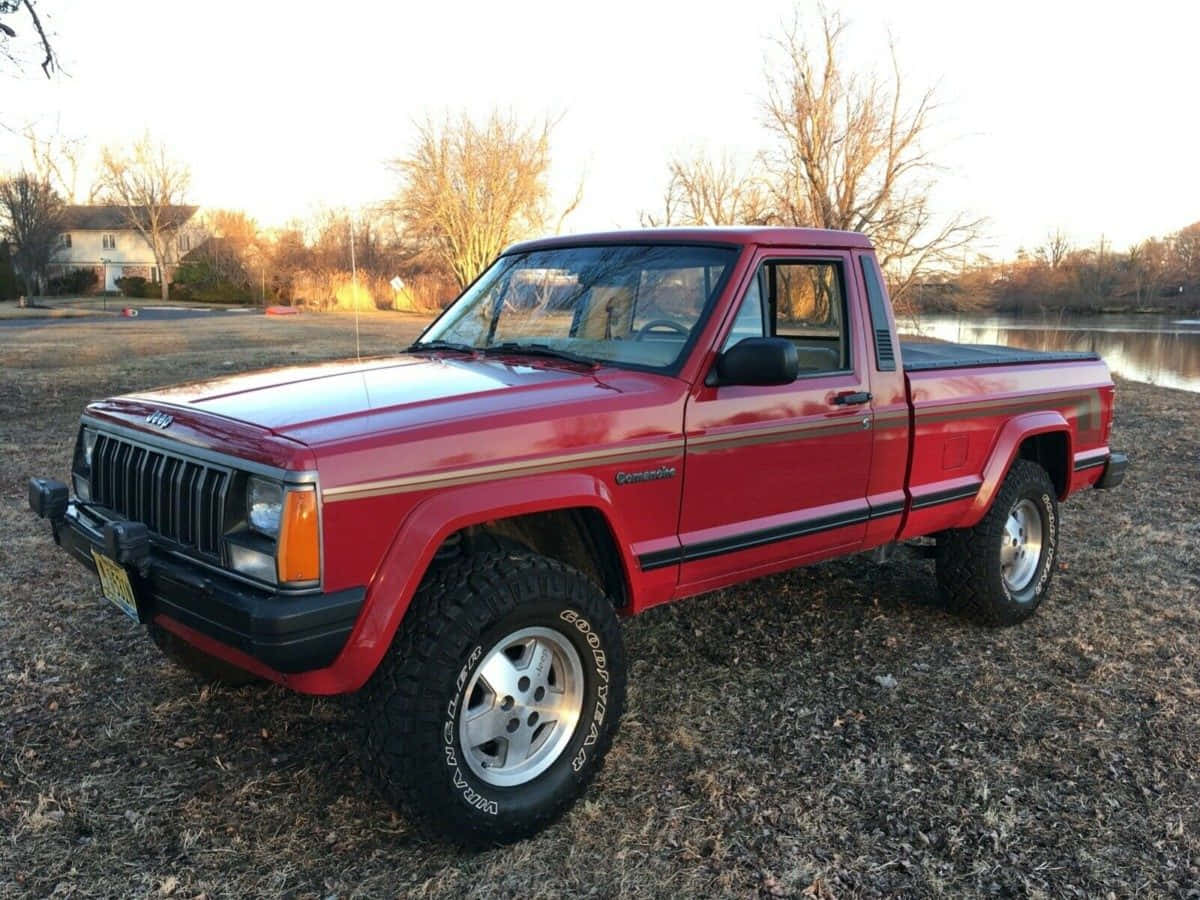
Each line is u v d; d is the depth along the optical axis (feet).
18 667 13.66
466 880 9.14
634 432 10.59
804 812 10.35
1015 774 11.23
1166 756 11.70
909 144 95.86
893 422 13.62
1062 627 16.02
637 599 11.00
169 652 12.57
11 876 9.03
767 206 106.32
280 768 11.07
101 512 10.86
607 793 10.72
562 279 13.29
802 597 17.17
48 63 41.14
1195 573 19.12
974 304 100.68
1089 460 17.78
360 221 161.17
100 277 244.01
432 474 9.03
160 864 9.29
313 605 8.34
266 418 9.34
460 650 9.04
